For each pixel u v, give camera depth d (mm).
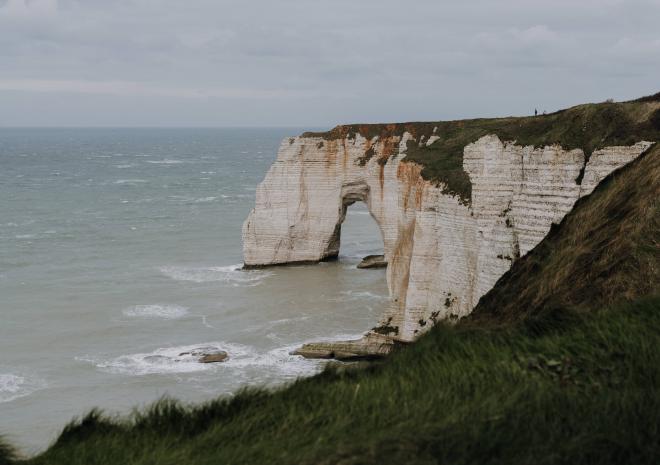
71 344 49875
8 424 37094
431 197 46562
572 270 22844
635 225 21531
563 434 11508
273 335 51281
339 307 57938
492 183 40500
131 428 15039
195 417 14859
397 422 12516
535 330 15891
